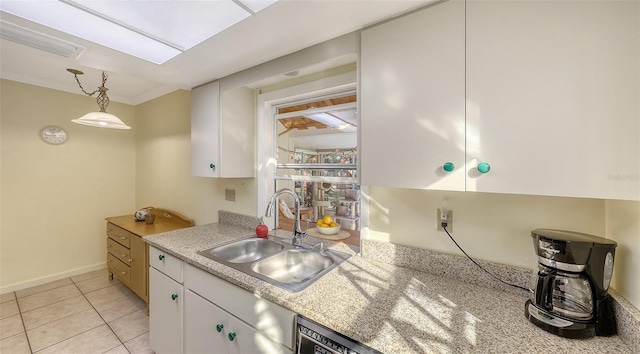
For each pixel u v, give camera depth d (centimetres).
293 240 172
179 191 280
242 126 200
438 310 95
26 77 256
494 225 115
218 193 240
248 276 121
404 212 138
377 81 111
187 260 144
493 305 99
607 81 71
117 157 329
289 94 186
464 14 91
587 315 81
